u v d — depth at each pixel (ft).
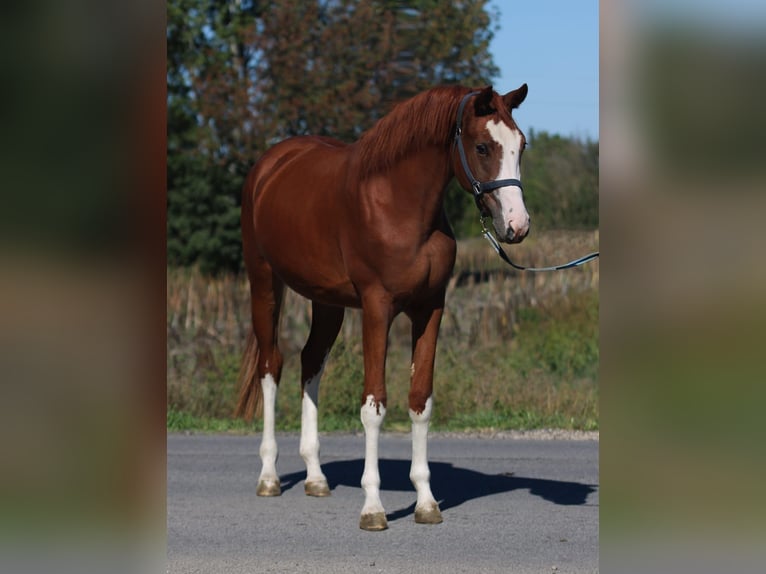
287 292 38.09
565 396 32.78
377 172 17.61
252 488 21.68
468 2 66.49
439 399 32.30
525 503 19.81
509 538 16.78
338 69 68.03
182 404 32.96
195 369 35.06
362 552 15.81
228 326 37.09
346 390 32.19
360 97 66.44
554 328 40.65
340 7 67.67
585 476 22.74
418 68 67.41
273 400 21.57
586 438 28.55
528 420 31.22
